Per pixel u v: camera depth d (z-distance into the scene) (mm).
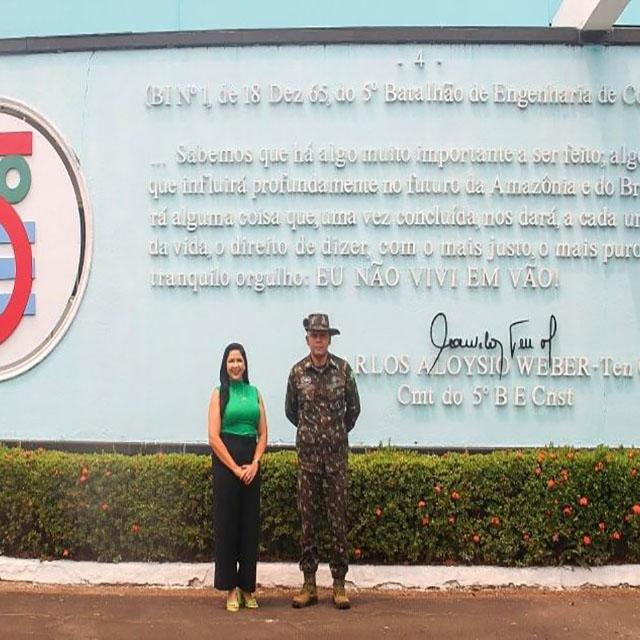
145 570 7055
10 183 8250
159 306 8047
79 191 8172
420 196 7930
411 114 7949
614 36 7957
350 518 7070
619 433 7812
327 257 7941
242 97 8039
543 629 5945
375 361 7883
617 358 7855
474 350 7867
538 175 7914
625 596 6781
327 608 6398
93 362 8086
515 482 7098
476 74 7957
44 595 6773
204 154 8039
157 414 7996
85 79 8195
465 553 7066
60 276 8164
